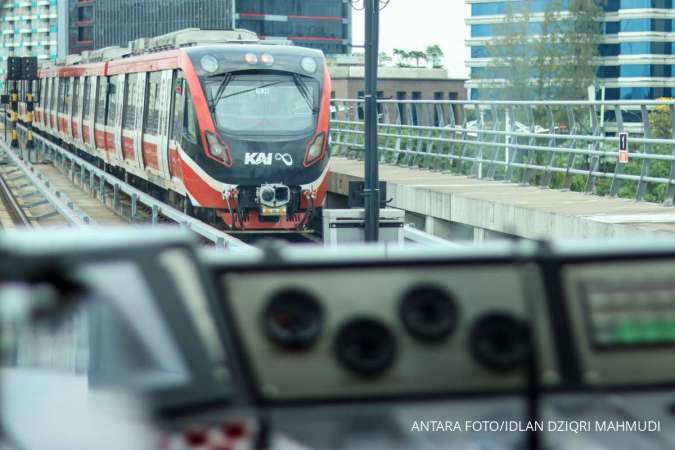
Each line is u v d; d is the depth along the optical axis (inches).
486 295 167.3
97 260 133.8
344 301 165.0
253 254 165.2
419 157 1478.8
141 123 1277.1
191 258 144.3
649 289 169.3
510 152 1223.5
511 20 5713.6
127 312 136.2
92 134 1701.5
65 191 1576.0
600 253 168.7
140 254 138.3
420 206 1108.5
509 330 167.3
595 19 5816.9
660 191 1008.9
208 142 1048.2
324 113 1077.1
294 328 164.2
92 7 7194.9
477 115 1304.1
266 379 163.2
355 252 166.1
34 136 2329.0
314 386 163.0
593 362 167.8
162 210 991.0
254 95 1065.5
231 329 163.0
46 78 2413.9
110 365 135.8
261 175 1057.5
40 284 128.6
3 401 134.0
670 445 165.6
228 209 1058.7
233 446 146.2
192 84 1058.7
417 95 5531.5
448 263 167.0
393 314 166.1
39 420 135.3
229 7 6304.1
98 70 1638.8
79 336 132.6
